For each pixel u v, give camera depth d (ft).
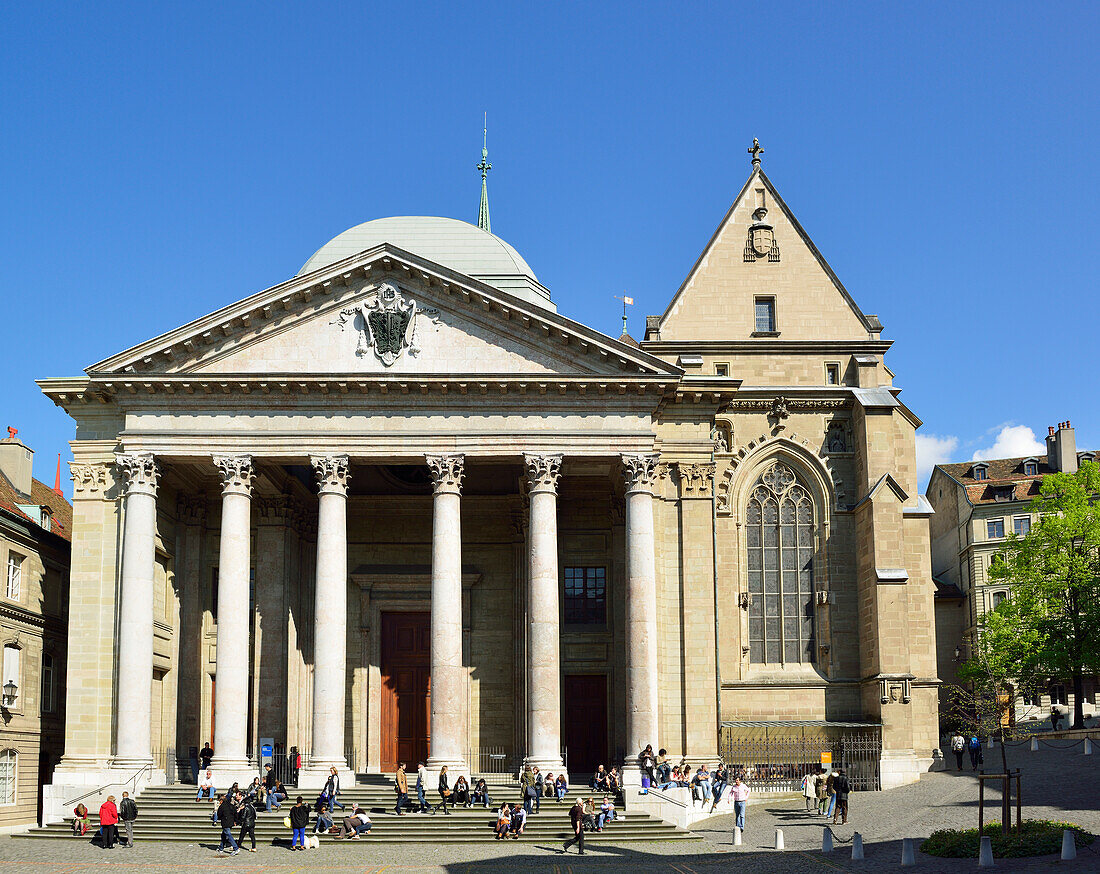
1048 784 174.91
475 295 182.70
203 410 181.47
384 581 213.05
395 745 210.38
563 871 130.93
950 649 346.95
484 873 130.62
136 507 178.50
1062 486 262.26
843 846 141.49
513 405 181.88
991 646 272.31
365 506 215.92
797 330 223.71
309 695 208.33
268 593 199.62
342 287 184.14
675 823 161.58
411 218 248.11
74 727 178.81
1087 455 343.46
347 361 182.29
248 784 170.30
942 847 124.47
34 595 203.31
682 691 184.96
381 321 182.60
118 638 177.58
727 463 217.15
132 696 173.78
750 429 218.59
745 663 211.82
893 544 204.03
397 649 213.66
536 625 176.04
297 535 207.72
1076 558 253.44
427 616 214.69
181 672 197.26
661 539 188.96
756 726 204.23
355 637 211.41
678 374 181.88
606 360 181.98
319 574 176.96
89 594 182.70
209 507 205.36
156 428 180.86
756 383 221.25
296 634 204.64
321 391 180.34
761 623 214.69
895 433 222.07
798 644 213.66
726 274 225.76
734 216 228.43
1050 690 314.14
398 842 154.40
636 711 174.60
